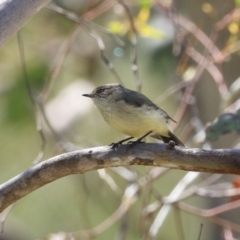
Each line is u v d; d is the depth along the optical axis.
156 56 12.60
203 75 12.19
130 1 11.76
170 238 14.92
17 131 14.52
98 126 14.16
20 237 15.10
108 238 14.85
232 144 11.63
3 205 6.91
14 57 13.88
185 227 14.98
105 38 13.84
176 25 10.98
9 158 15.29
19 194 6.87
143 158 6.52
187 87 10.43
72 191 15.84
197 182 12.49
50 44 14.15
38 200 15.78
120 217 10.79
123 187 13.34
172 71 12.63
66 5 13.63
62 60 10.51
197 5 12.42
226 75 11.82
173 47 11.72
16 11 6.96
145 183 10.23
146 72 13.39
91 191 13.92
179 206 10.48
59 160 6.77
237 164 6.16
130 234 14.02
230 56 11.38
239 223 11.66
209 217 9.93
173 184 15.06
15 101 13.77
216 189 11.02
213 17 11.36
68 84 14.19
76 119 13.34
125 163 6.59
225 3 12.09
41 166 6.80
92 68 14.28
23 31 14.09
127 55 13.12
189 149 6.35
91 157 6.68
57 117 13.28
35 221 15.57
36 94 13.59
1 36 6.83
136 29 10.64
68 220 15.61
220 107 11.29
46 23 14.23
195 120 10.54
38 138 14.48
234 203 9.84
